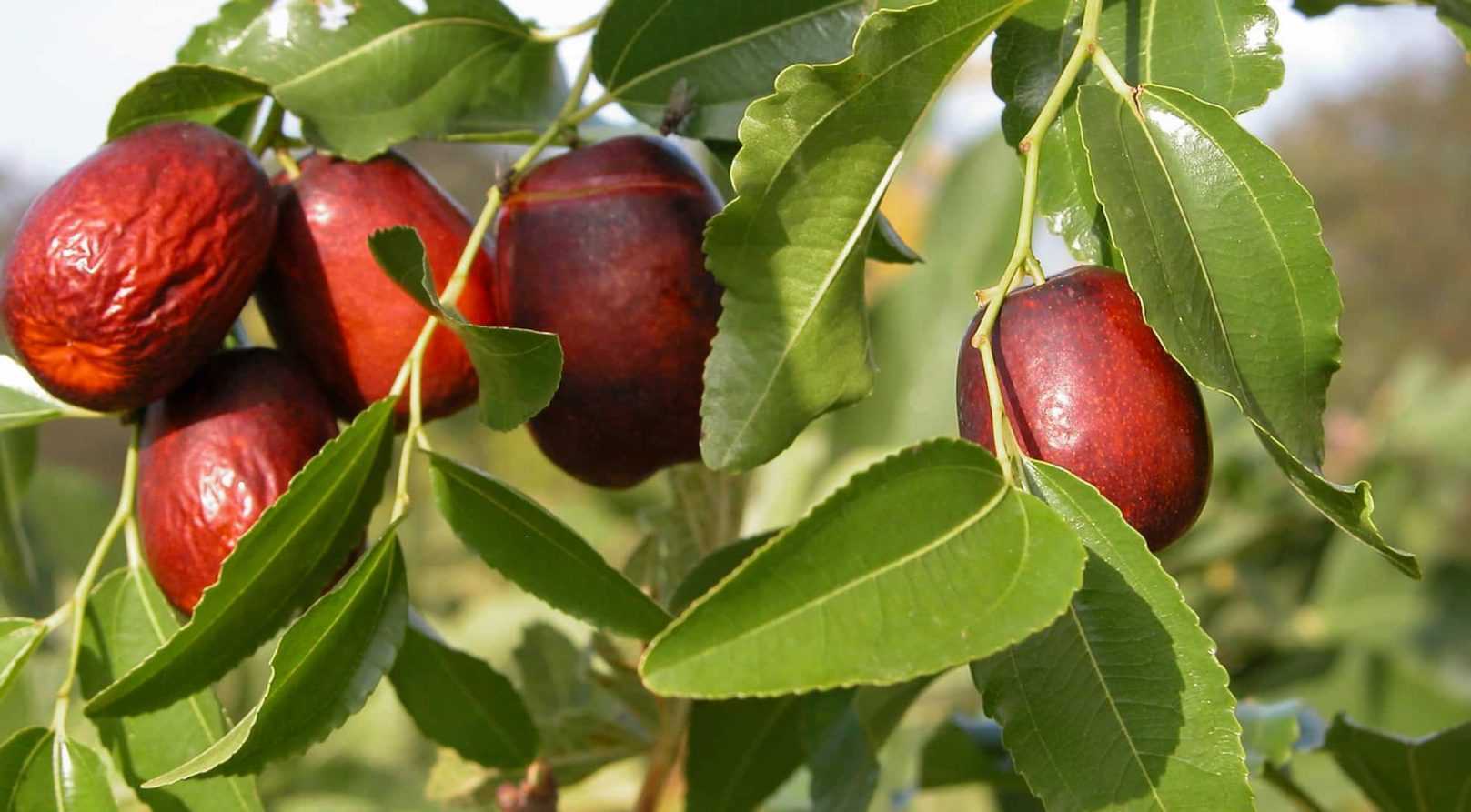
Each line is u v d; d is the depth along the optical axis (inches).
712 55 11.0
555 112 11.5
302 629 9.3
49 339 10.1
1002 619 8.4
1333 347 9.3
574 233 10.6
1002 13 9.3
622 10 10.8
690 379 10.7
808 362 9.6
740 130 9.3
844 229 9.5
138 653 10.5
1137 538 9.0
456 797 13.6
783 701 12.3
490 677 11.4
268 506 10.2
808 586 8.4
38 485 17.3
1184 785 9.0
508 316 10.8
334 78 10.9
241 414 10.4
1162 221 9.3
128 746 10.3
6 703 12.1
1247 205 9.3
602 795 16.2
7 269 10.2
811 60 10.9
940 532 8.6
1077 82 10.0
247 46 10.9
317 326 10.6
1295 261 9.3
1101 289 9.5
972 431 9.5
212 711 10.4
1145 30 9.9
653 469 11.0
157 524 10.3
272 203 10.5
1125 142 9.4
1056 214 10.0
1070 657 9.1
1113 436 9.3
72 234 10.0
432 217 10.8
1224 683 8.9
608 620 9.9
